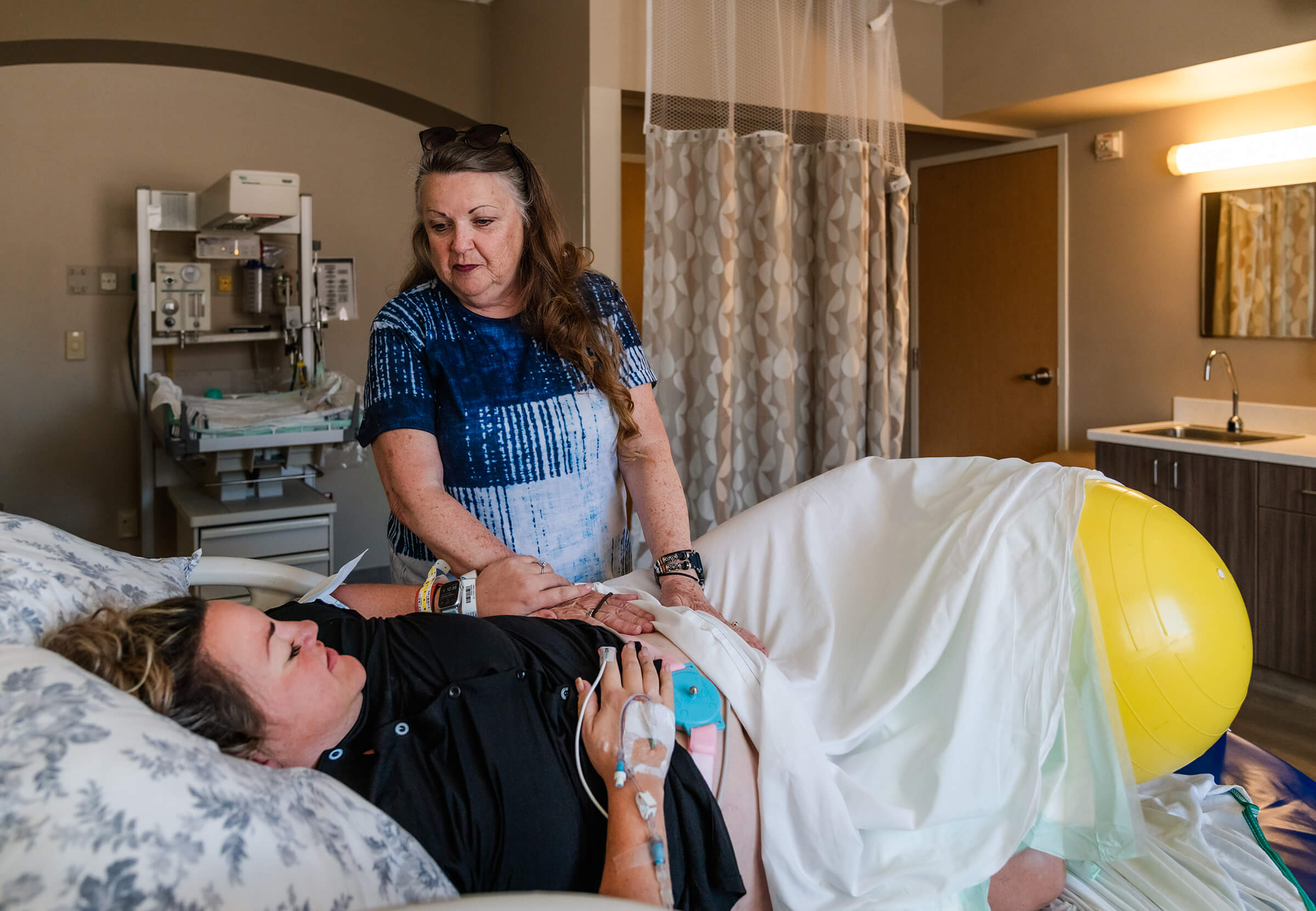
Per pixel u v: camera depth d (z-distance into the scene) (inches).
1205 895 52.1
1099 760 51.1
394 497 58.0
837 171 128.7
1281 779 71.4
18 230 150.7
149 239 137.6
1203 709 54.9
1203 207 149.9
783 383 126.0
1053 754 51.3
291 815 30.9
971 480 59.1
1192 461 130.5
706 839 41.2
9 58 145.9
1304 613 118.9
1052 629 50.4
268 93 165.3
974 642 50.4
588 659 46.8
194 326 141.9
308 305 146.4
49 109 151.2
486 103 168.1
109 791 27.1
